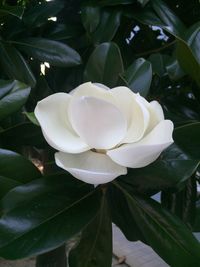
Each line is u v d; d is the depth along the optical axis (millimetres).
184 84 759
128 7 701
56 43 666
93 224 507
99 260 501
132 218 546
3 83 513
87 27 679
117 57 551
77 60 658
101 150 404
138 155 363
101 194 467
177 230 444
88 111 371
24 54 740
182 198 645
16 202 434
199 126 468
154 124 411
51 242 403
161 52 874
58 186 456
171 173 441
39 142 548
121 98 414
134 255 1651
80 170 346
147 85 541
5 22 708
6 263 1585
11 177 473
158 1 706
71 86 781
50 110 412
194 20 870
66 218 429
